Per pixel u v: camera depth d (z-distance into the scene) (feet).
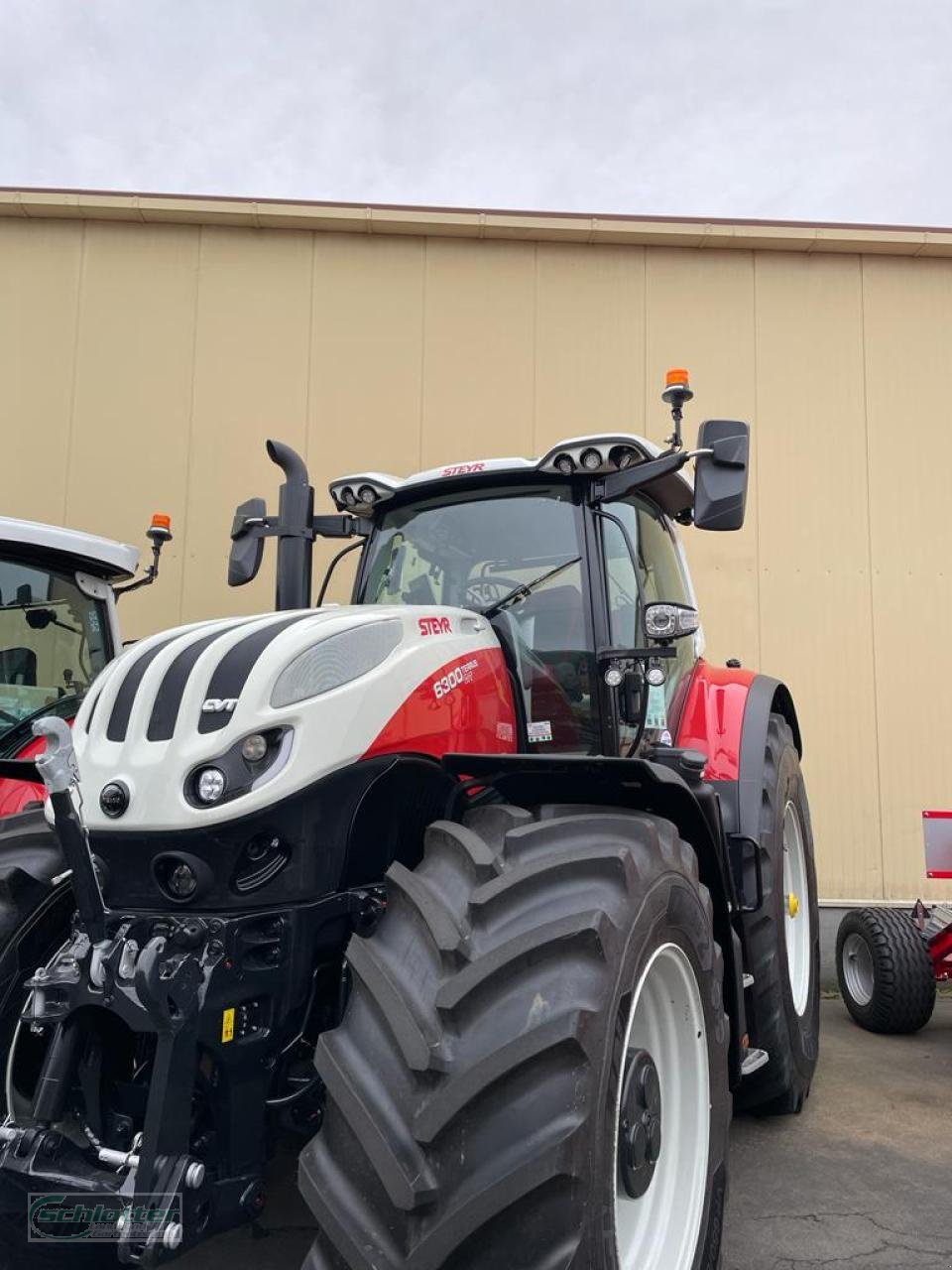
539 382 20.88
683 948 6.86
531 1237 4.92
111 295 20.80
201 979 6.02
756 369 21.12
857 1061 14.28
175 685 6.84
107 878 6.61
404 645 7.60
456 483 9.86
